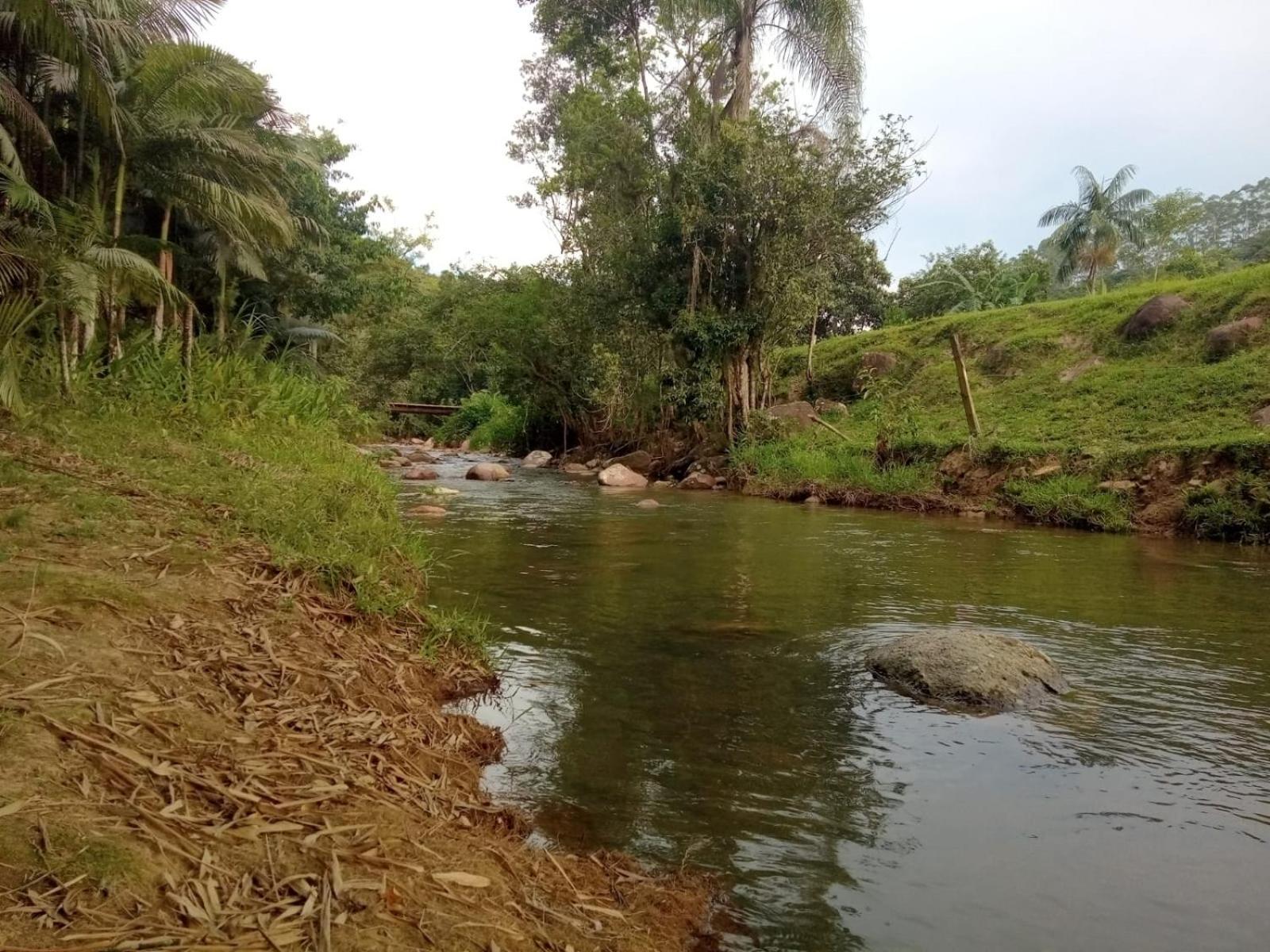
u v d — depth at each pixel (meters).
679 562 9.21
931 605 7.34
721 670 5.41
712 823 3.50
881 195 20.48
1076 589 8.10
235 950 1.88
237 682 3.50
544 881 2.80
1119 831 3.48
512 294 28.66
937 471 16.61
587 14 25.83
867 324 37.78
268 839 2.43
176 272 17.58
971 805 3.68
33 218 10.80
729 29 22.05
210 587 4.48
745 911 2.89
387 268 31.28
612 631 6.26
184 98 13.20
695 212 20.08
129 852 2.12
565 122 25.52
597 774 3.91
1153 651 5.97
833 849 3.31
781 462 18.89
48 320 10.57
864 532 12.20
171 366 12.17
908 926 2.82
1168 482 13.32
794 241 20.20
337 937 2.05
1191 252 43.00
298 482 7.95
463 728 4.18
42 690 2.85
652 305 21.91
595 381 26.55
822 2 20.25
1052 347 21.48
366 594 5.27
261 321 22.02
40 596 3.65
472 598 7.09
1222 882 3.11
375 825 2.71
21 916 1.80
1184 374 17.42
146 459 7.69
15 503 5.12
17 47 11.45
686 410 21.78
